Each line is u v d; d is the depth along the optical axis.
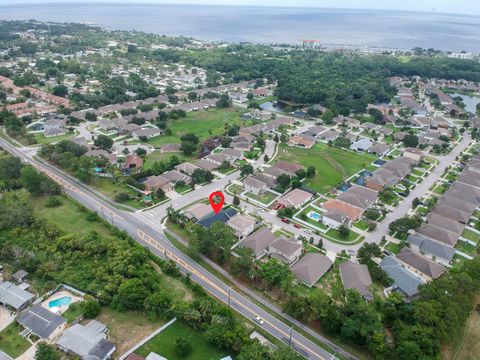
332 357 83.44
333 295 98.06
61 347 82.31
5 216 123.44
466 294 96.62
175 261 114.44
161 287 100.44
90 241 115.81
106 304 95.44
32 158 181.00
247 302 99.12
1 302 94.12
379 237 129.25
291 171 172.88
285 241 117.31
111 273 104.06
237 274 108.25
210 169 175.00
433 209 143.12
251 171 172.12
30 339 84.81
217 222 120.00
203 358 81.56
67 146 179.62
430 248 119.81
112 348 81.62
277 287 102.25
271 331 90.00
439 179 174.38
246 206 146.25
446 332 85.56
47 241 115.19
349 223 134.38
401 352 79.88
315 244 123.81
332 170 181.12
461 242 128.38
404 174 174.88
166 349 83.44
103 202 146.00
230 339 82.19
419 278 105.81
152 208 143.12
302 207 147.12
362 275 105.44
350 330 84.38
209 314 90.00
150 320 91.06
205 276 108.75
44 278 103.25
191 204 146.62
